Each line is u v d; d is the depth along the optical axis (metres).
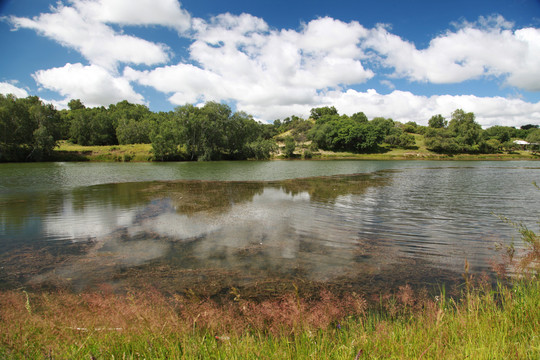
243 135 82.62
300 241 10.73
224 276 7.80
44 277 7.77
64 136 103.75
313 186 26.14
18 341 3.80
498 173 41.94
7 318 4.83
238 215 14.78
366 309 5.91
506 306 4.47
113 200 18.80
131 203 17.81
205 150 70.88
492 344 3.33
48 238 11.11
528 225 12.97
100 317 4.65
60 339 3.89
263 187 25.31
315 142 110.31
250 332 4.83
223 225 12.90
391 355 3.28
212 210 15.93
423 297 6.45
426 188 25.22
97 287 7.15
